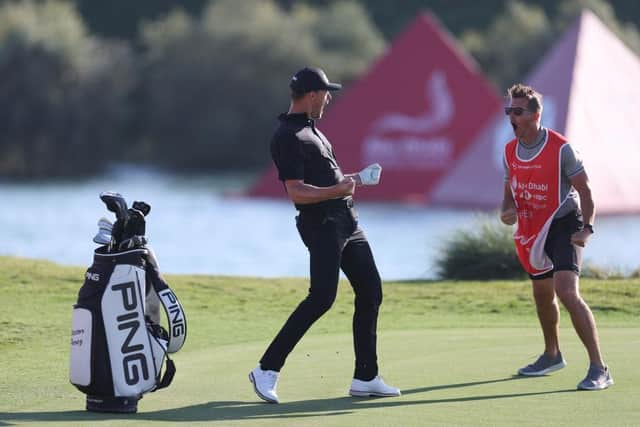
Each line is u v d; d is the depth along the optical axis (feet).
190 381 82.58
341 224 76.13
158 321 75.36
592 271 148.77
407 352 92.02
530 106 79.30
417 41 480.64
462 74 474.08
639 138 388.78
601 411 69.56
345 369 85.92
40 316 112.88
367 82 487.61
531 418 68.08
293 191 75.31
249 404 74.49
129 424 68.18
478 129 471.62
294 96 76.64
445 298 127.24
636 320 109.81
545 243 80.74
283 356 75.56
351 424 67.62
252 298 126.62
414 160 481.46
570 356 88.63
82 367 71.92
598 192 376.89
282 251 350.43
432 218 418.10
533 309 119.44
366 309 77.00
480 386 78.38
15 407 74.13
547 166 79.61
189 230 418.51
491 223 162.20
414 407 72.18
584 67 384.68
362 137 488.85
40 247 349.82
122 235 72.69
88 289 72.28
